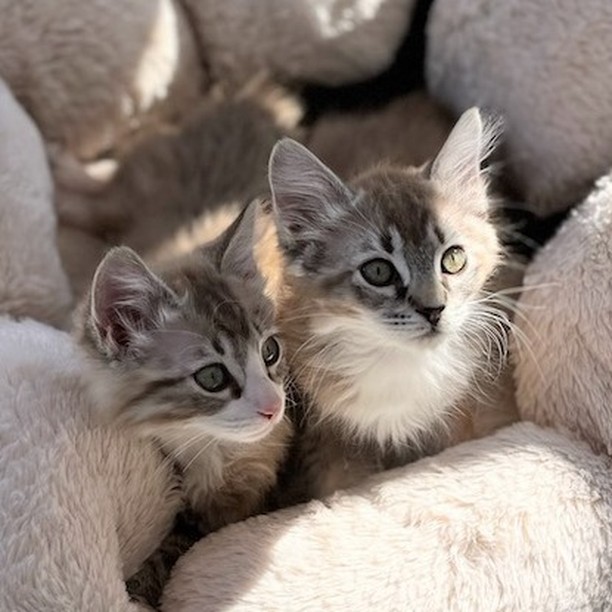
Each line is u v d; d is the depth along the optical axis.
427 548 0.63
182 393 0.63
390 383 0.67
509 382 0.71
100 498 0.62
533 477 0.65
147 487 0.65
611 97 0.72
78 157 0.81
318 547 0.64
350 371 0.67
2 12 0.76
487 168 0.70
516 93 0.75
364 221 0.65
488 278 0.68
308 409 0.69
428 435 0.70
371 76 0.82
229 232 0.66
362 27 0.80
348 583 0.63
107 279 0.62
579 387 0.67
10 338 0.67
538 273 0.70
